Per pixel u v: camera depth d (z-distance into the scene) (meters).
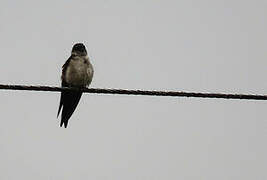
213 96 7.57
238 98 7.55
